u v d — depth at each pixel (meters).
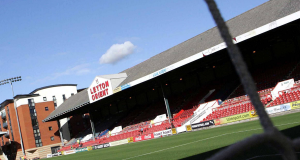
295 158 0.94
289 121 17.23
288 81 28.58
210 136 20.02
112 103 62.47
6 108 67.50
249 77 1.01
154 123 43.09
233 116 27.70
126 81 39.41
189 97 45.16
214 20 1.03
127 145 33.34
